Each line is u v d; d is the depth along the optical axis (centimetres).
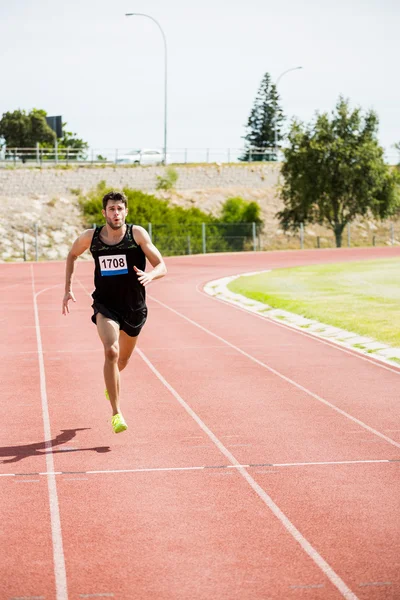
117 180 6450
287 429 709
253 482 554
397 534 451
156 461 607
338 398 845
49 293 2300
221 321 1562
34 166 6306
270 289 2198
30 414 774
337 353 1155
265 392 878
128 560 414
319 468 587
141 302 686
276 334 1365
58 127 8300
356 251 4869
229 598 370
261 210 6444
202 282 2644
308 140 5756
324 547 432
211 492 531
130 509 496
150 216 5481
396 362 1070
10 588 380
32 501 512
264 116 10362
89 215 5703
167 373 996
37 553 424
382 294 1994
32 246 5156
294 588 380
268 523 470
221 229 5541
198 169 6894
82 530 459
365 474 571
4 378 973
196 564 409
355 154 5581
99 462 604
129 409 794
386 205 5778
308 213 5856
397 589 378
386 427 714
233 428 714
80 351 1188
